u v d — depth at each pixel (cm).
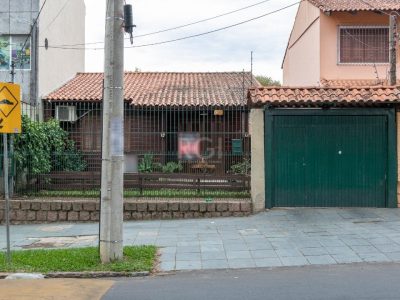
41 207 1320
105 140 838
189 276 787
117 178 841
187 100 1864
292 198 1305
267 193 1295
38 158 1419
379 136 1293
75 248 979
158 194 1366
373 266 807
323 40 1995
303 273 777
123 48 845
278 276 763
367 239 980
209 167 1434
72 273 798
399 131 1285
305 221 1168
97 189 1407
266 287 693
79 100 1873
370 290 655
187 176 1379
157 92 1997
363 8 1895
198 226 1180
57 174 1414
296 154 1303
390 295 629
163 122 1758
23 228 1259
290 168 1304
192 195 1361
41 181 1410
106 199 841
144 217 1304
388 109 1282
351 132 1298
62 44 2161
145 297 658
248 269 820
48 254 909
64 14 2184
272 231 1087
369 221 1145
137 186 1385
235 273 797
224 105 1792
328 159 1301
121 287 723
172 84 2158
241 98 1873
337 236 1016
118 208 845
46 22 1964
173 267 839
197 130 1812
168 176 1385
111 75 833
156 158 1502
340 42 1997
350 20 1994
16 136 1396
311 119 1302
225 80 2247
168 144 1577
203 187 1373
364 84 1888
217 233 1095
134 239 1060
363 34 2000
